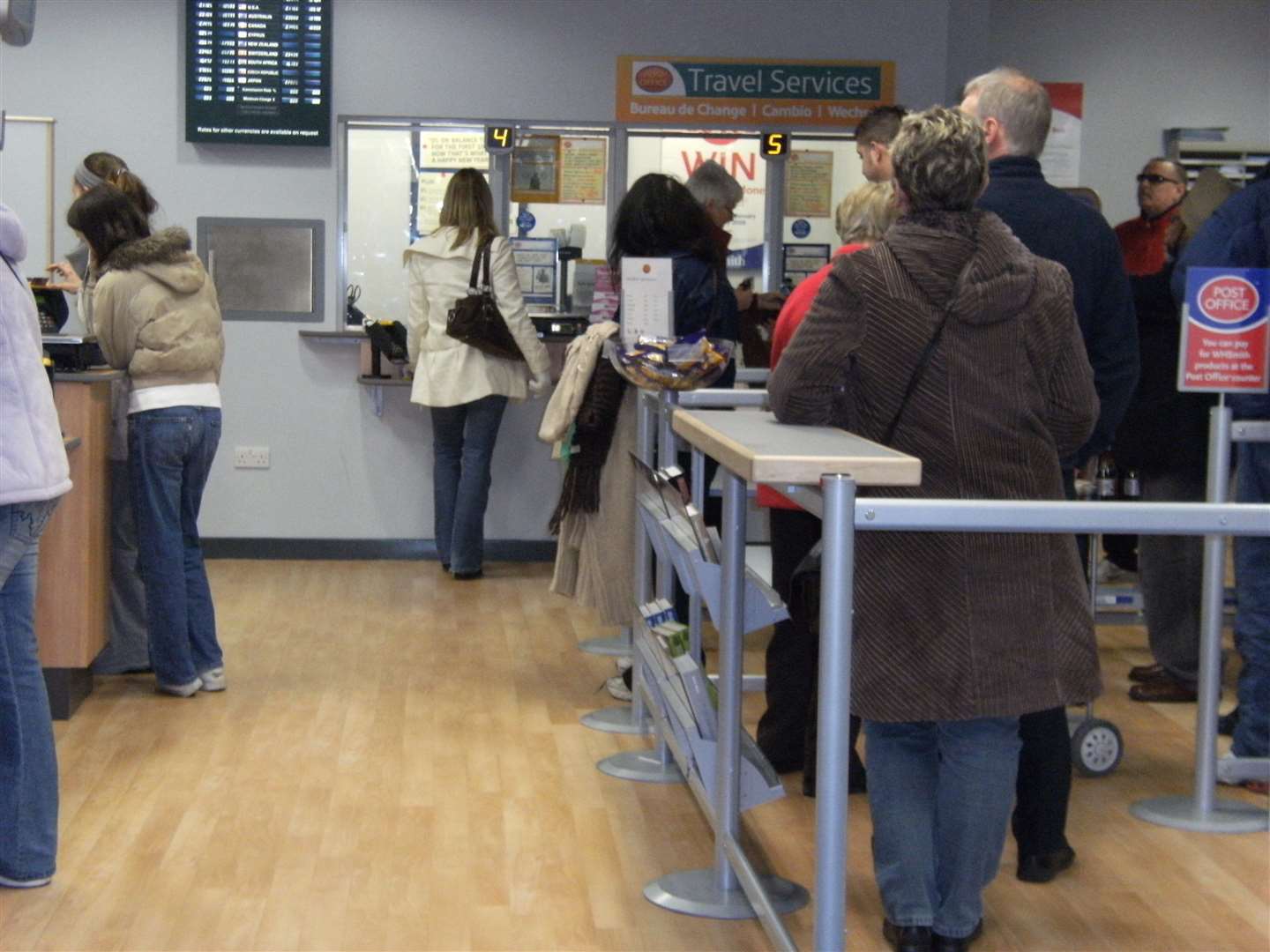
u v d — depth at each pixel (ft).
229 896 9.83
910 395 8.19
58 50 21.85
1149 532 6.64
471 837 11.01
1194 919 9.74
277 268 22.45
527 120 22.57
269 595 19.93
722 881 9.83
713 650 17.35
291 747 13.12
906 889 8.57
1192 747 13.74
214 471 22.68
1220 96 26.91
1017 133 9.97
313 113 22.07
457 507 21.13
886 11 22.77
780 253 23.29
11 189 21.94
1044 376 8.37
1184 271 12.12
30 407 9.34
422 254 20.70
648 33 22.59
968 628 8.01
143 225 14.56
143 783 12.07
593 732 13.76
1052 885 10.27
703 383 11.52
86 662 13.76
